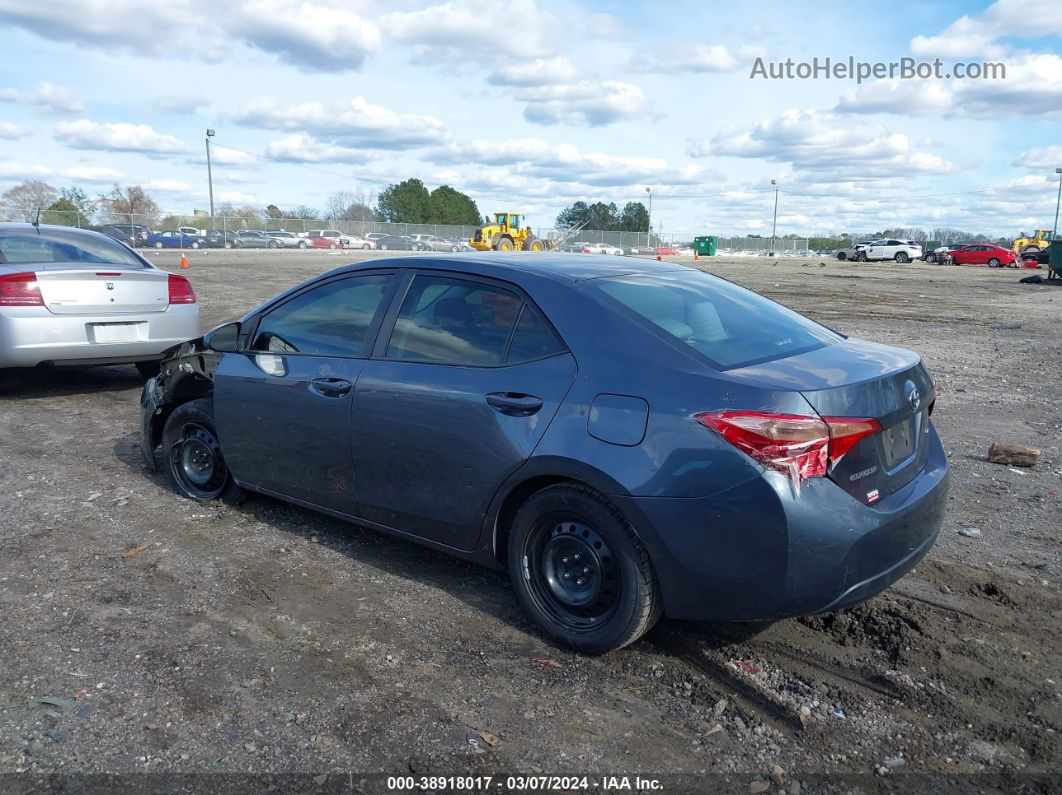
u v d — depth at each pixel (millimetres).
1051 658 3510
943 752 2916
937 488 3541
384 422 3988
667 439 3146
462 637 3656
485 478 3648
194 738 2914
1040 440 7145
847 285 30188
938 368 11117
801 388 3061
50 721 2992
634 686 3299
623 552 3285
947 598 4039
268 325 4719
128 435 6910
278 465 4609
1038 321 17469
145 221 62562
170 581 4168
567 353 3518
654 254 73000
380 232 74188
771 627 3752
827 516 3018
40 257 7984
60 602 3910
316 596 4031
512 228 53312
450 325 3932
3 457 6215
